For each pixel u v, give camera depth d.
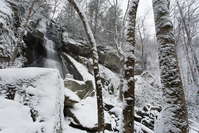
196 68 9.08
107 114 4.73
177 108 1.71
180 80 1.86
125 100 1.71
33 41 10.94
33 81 2.28
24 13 9.75
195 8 9.03
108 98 9.38
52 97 2.21
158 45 2.22
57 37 15.73
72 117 3.59
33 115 1.79
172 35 2.11
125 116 1.64
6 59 6.56
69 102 3.81
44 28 15.84
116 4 10.30
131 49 1.90
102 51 15.95
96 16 15.27
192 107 6.41
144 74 16.98
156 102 7.63
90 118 3.63
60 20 16.80
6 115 1.35
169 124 1.70
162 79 2.02
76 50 14.30
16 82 2.14
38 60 10.77
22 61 8.72
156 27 2.34
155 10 2.44
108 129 3.79
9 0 8.13
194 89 8.40
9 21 7.19
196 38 11.56
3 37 6.49
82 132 3.11
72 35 15.65
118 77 15.09
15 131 1.25
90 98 5.75
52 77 2.55
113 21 14.89
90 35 2.36
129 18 2.09
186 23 9.72
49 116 1.90
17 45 6.12
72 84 6.47
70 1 2.46
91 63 12.99
